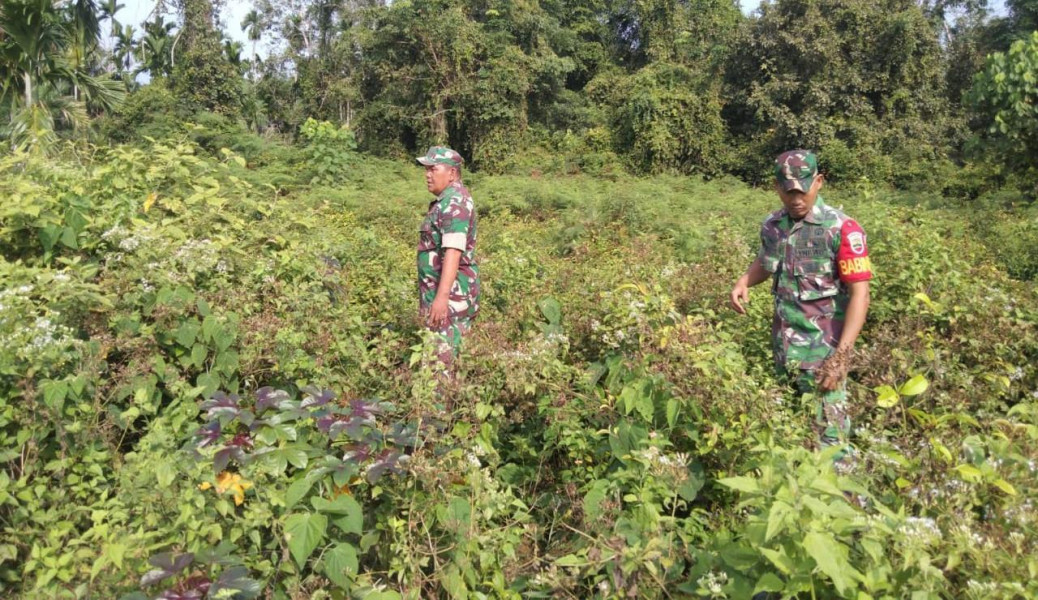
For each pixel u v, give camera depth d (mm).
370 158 20891
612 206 10867
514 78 24469
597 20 32938
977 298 4391
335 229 7664
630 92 25500
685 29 30891
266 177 17109
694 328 3117
